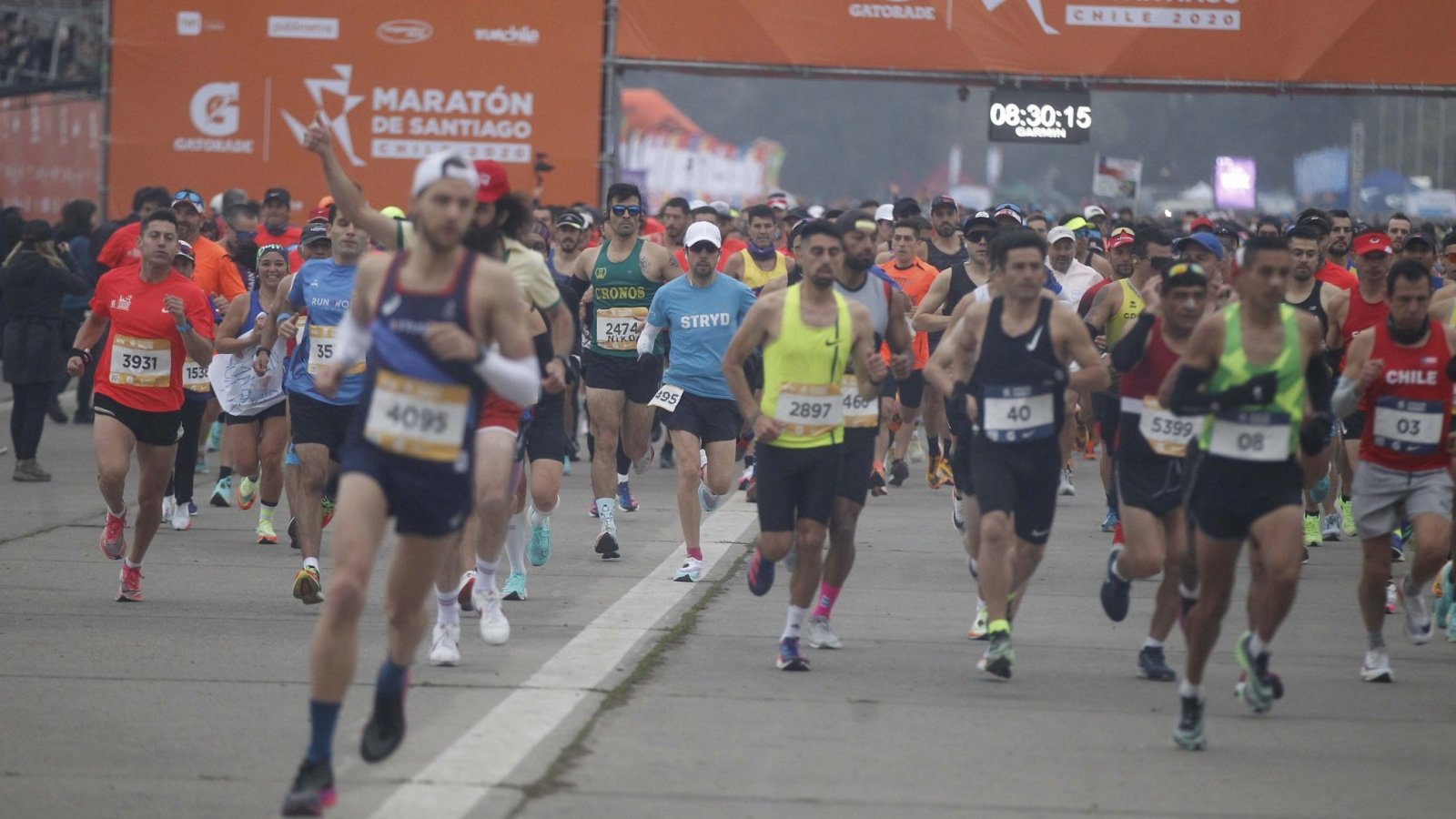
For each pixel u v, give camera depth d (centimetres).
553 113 8181
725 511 4791
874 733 2373
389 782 2078
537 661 2786
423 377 1906
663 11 8081
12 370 5122
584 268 4569
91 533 4212
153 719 2384
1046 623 3259
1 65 10338
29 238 5116
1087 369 2662
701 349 3644
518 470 2927
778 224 6688
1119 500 2770
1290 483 2283
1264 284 2233
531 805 1998
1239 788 2133
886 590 3609
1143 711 2541
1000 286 2980
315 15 8256
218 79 8312
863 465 2898
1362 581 2812
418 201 1894
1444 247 4344
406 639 2000
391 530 4394
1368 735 2417
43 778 2088
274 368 3981
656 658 2845
